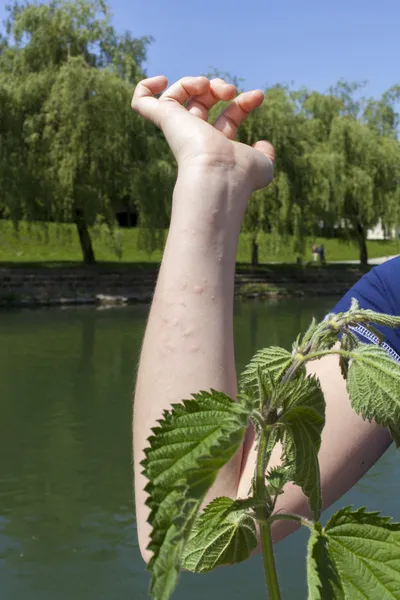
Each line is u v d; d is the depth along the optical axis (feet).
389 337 3.95
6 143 83.35
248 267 108.99
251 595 17.49
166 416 1.70
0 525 22.35
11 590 18.39
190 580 18.30
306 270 110.52
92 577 19.17
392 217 114.21
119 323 70.59
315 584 1.87
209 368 3.27
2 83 85.25
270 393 2.11
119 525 22.45
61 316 76.23
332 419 3.81
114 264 102.01
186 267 3.39
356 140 111.65
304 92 121.29
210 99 4.35
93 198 85.10
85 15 90.53
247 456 3.48
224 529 2.41
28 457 28.86
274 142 97.71
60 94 82.53
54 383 42.68
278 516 2.15
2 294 84.28
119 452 29.60
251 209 96.89
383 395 1.95
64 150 83.15
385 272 4.23
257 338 60.03
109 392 40.42
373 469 25.50
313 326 2.35
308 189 101.55
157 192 86.17
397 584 1.89
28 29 89.51
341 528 1.98
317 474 2.15
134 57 96.43
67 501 24.36
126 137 86.74
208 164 3.54
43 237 117.19
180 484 1.60
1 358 50.72
